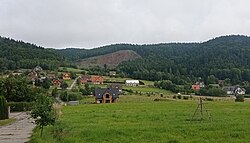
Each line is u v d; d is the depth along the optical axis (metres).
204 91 158.88
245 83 185.62
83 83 188.75
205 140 24.72
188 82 196.12
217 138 25.75
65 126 36.12
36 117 30.14
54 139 28.02
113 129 30.58
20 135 34.38
